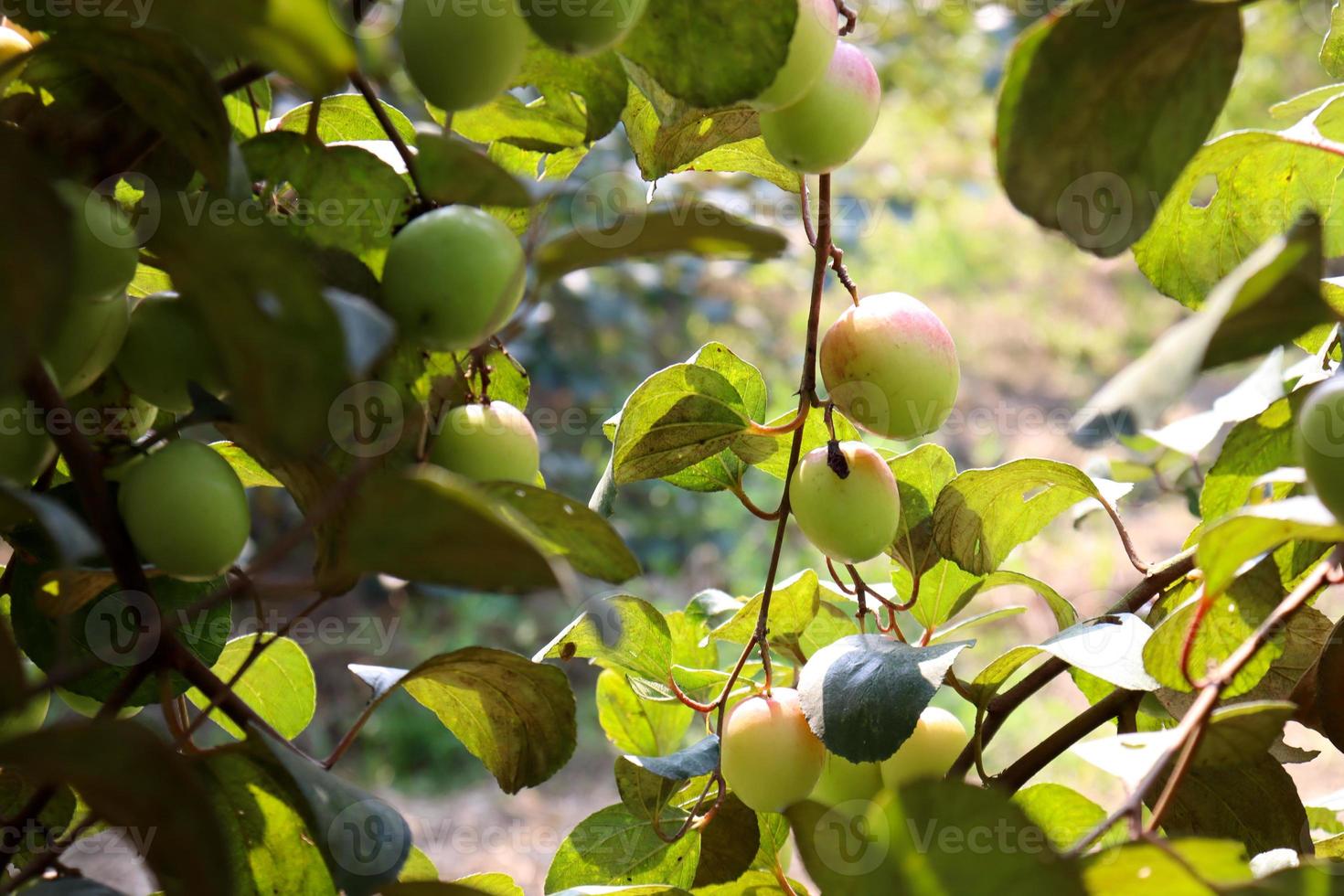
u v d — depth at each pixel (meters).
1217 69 0.39
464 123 0.47
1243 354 0.36
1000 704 0.53
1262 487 0.55
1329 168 0.48
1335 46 0.54
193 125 0.39
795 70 0.43
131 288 0.48
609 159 1.63
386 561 0.37
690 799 0.57
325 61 0.37
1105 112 0.39
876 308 0.49
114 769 0.35
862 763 0.52
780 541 0.51
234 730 0.51
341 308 0.36
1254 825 0.49
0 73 0.39
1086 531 1.99
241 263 0.35
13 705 0.37
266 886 0.45
